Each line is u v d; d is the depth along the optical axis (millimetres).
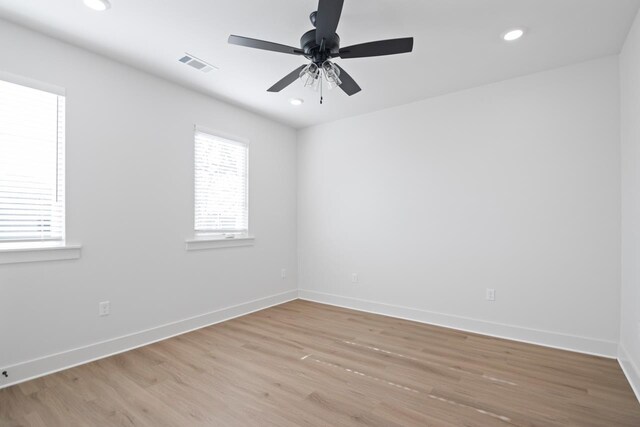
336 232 4180
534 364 2438
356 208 4004
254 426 1719
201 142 3357
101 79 2570
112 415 1808
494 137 3062
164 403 1927
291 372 2320
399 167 3658
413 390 2074
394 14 2049
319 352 2676
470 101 3195
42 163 2283
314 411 1852
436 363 2463
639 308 2033
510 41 2355
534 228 2869
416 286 3527
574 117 2703
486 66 2738
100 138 2561
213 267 3441
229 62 2682
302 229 4523
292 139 4512
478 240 3148
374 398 1983
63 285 2355
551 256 2795
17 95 2178
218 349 2734
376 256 3830
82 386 2109
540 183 2844
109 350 2594
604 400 1950
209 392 2051
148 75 2877
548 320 2801
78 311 2430
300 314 3771
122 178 2693
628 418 1772
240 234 3771
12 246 2166
